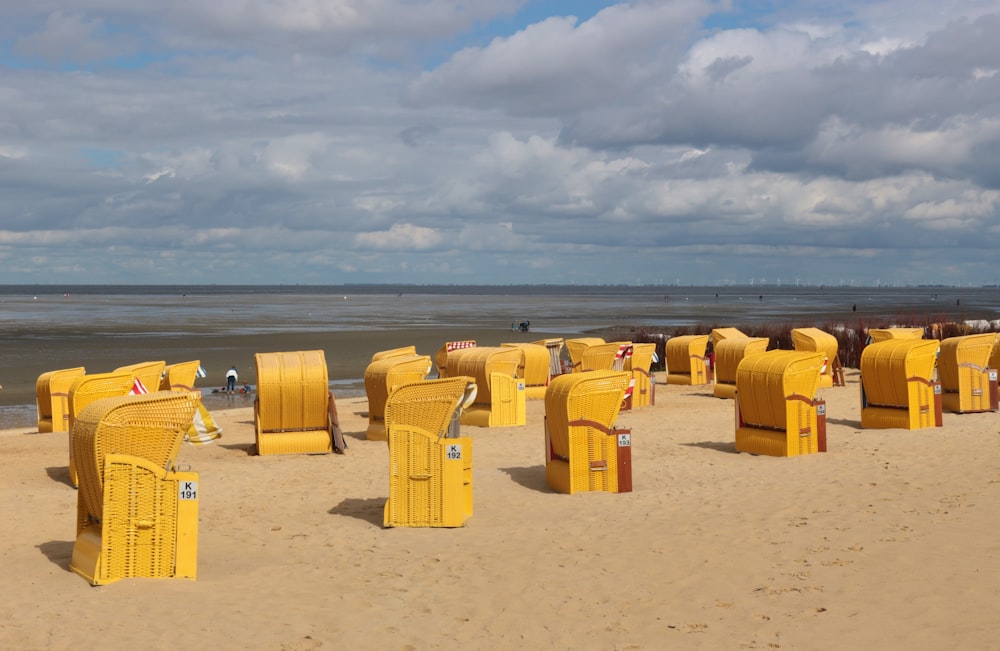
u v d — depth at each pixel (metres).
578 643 7.64
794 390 16.61
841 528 11.10
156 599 8.81
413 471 12.06
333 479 15.76
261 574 9.86
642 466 16.33
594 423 14.05
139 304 155.75
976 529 10.67
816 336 29.84
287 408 18.66
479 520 12.44
